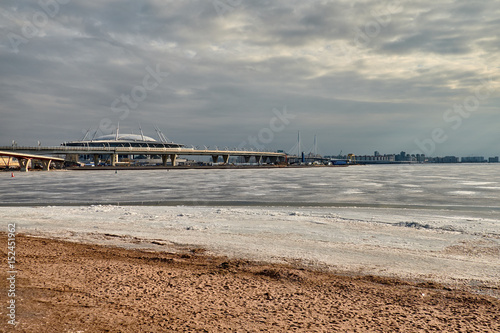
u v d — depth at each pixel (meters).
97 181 79.75
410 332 6.94
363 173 130.38
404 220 22.31
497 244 15.54
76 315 7.04
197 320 7.13
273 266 12.23
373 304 8.52
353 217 23.92
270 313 7.73
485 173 123.31
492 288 10.03
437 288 10.02
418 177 91.88
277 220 22.42
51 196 44.00
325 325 7.15
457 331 7.05
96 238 17.38
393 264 12.55
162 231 19.22
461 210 28.36
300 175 111.19
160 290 9.05
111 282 9.55
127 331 6.40
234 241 16.52
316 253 14.16
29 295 8.10
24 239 16.34
